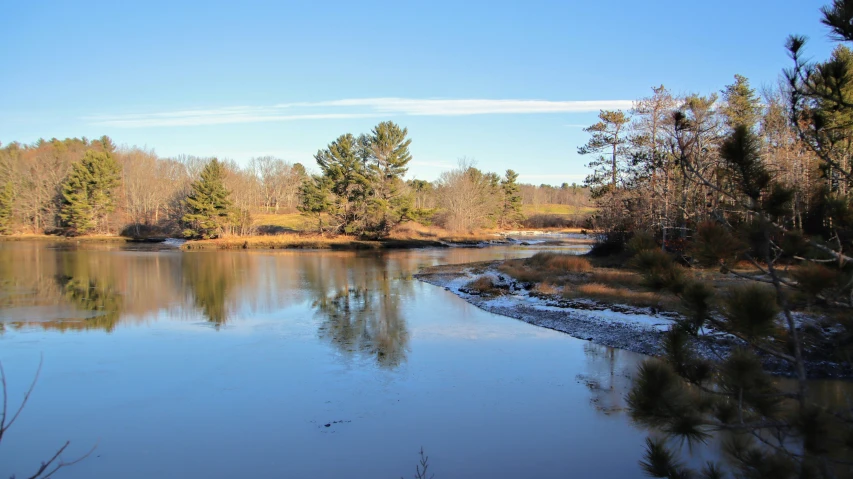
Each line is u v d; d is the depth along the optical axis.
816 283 3.74
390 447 8.41
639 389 4.54
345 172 57.88
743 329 3.95
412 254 47.50
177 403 10.27
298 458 8.06
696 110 26.56
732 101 34.50
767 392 4.29
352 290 24.80
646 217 30.19
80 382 11.47
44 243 57.50
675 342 4.52
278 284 26.70
